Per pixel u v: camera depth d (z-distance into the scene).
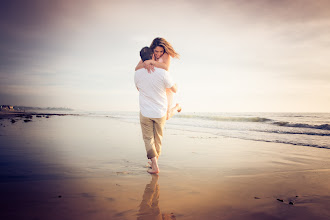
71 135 5.95
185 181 2.26
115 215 1.43
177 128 9.45
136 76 2.76
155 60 2.87
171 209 1.54
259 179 2.33
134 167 2.84
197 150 4.18
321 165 3.00
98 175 2.42
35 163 2.84
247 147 4.53
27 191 1.85
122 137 5.78
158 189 1.99
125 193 1.86
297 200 1.73
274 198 1.77
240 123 12.44
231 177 2.41
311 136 6.43
